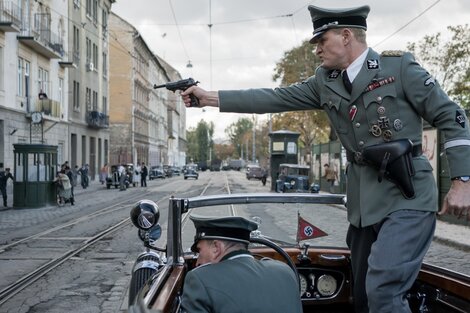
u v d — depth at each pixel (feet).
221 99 10.81
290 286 9.04
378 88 9.34
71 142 147.64
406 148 8.98
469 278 9.91
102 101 181.06
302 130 146.92
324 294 13.62
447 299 10.36
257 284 8.73
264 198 13.60
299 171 112.27
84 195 111.34
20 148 79.20
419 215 8.96
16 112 104.99
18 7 104.99
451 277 10.32
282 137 131.03
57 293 25.76
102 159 180.14
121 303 23.82
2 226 55.52
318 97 10.50
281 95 10.68
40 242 42.78
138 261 14.90
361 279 9.99
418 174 9.14
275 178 130.00
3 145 99.09
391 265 8.63
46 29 120.47
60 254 36.96
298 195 13.67
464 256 37.17
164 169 248.32
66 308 23.07
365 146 9.52
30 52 113.70
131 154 230.27
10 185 102.37
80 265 32.94
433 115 9.02
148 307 8.08
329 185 111.34
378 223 9.29
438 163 56.59
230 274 8.75
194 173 227.61
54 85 130.52
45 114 116.57
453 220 54.95
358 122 9.55
